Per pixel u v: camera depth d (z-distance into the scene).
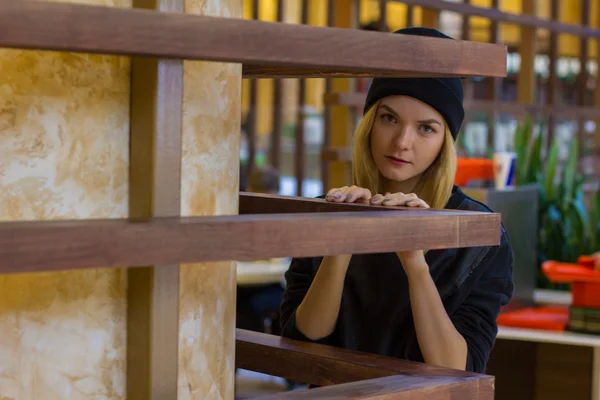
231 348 1.26
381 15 4.76
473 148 4.92
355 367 1.37
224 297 1.23
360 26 4.45
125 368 1.12
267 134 5.15
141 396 1.08
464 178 3.57
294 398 1.10
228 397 1.26
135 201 1.08
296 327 1.94
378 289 1.95
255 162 5.19
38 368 1.05
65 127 1.05
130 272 1.10
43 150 1.04
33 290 1.04
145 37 0.88
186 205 1.17
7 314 1.03
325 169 4.84
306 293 2.04
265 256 0.96
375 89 1.96
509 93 6.13
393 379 1.22
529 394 3.72
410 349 1.93
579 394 3.63
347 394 1.12
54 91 1.04
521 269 3.69
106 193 1.09
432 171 2.00
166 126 1.05
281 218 0.98
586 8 6.08
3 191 1.02
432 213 1.12
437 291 1.79
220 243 0.93
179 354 1.16
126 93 1.09
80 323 1.08
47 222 0.88
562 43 6.77
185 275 1.16
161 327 1.07
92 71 1.07
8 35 0.81
